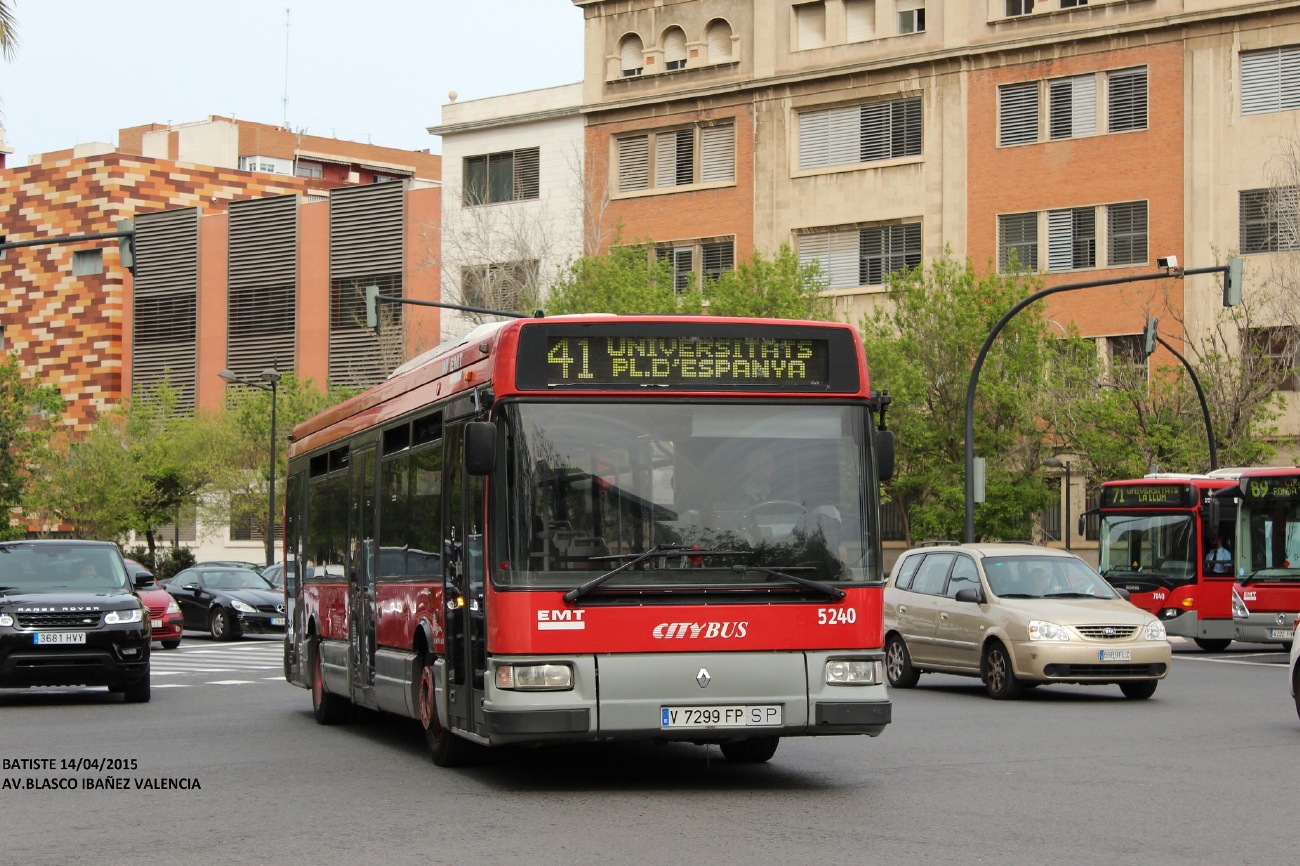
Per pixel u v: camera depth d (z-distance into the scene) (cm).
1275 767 1306
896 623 2269
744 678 1118
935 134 5138
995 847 927
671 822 1020
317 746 1513
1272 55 4609
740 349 1160
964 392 4303
